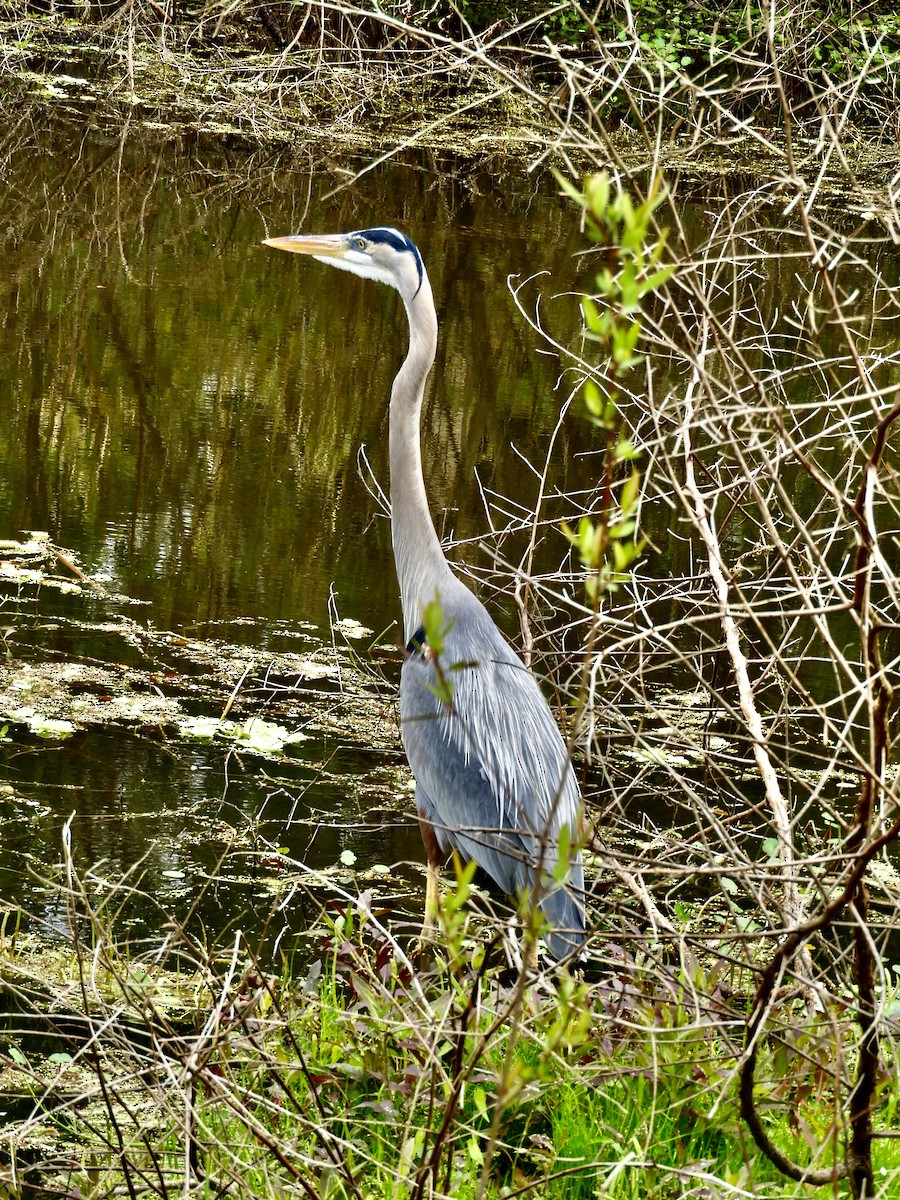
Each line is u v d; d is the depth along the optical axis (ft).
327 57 115.65
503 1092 13.66
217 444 57.72
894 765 37.78
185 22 125.80
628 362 11.35
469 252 87.56
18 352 64.69
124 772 35.86
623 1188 21.24
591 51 101.91
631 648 39.29
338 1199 20.57
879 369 72.13
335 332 72.64
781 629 47.26
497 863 29.35
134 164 98.58
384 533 51.62
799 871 27.09
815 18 62.28
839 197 98.58
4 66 114.73
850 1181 20.13
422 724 30.14
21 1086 24.75
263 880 32.24
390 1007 24.53
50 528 49.24
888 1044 24.20
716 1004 23.97
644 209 11.02
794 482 59.82
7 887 30.83
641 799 37.29
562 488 56.03
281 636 43.78
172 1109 20.85
